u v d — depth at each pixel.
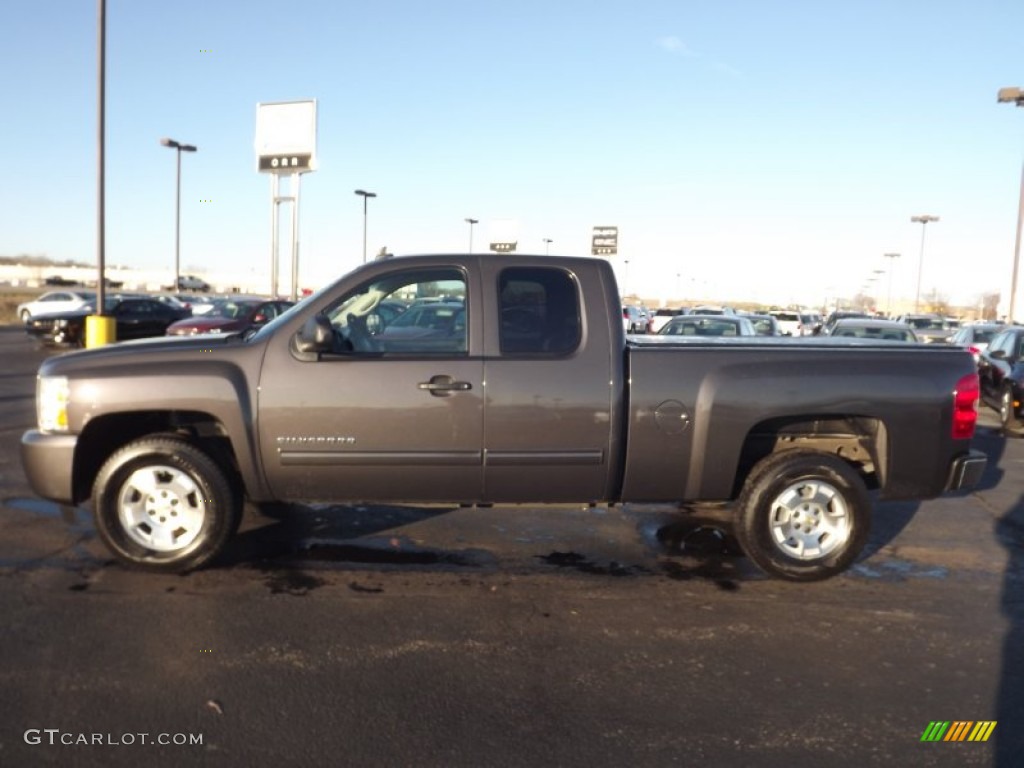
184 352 5.15
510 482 5.15
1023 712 3.72
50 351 22.91
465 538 6.16
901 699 3.82
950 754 3.37
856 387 5.17
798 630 4.58
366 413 5.02
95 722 3.49
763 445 5.65
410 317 5.21
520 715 3.61
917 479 5.31
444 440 5.05
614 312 5.17
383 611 4.73
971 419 5.33
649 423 5.10
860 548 5.29
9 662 4.00
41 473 5.09
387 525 6.45
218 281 111.94
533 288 5.18
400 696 3.75
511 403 5.04
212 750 3.30
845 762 3.30
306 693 3.76
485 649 4.26
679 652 4.27
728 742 3.43
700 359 5.15
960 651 4.35
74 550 5.64
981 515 7.16
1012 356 12.73
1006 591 5.26
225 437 5.51
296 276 30.58
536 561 5.68
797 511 5.32
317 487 5.14
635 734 3.47
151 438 5.15
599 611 4.80
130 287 86.69
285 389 5.02
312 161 29.14
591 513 6.92
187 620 4.54
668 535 6.33
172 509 5.22
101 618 4.54
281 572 5.34
